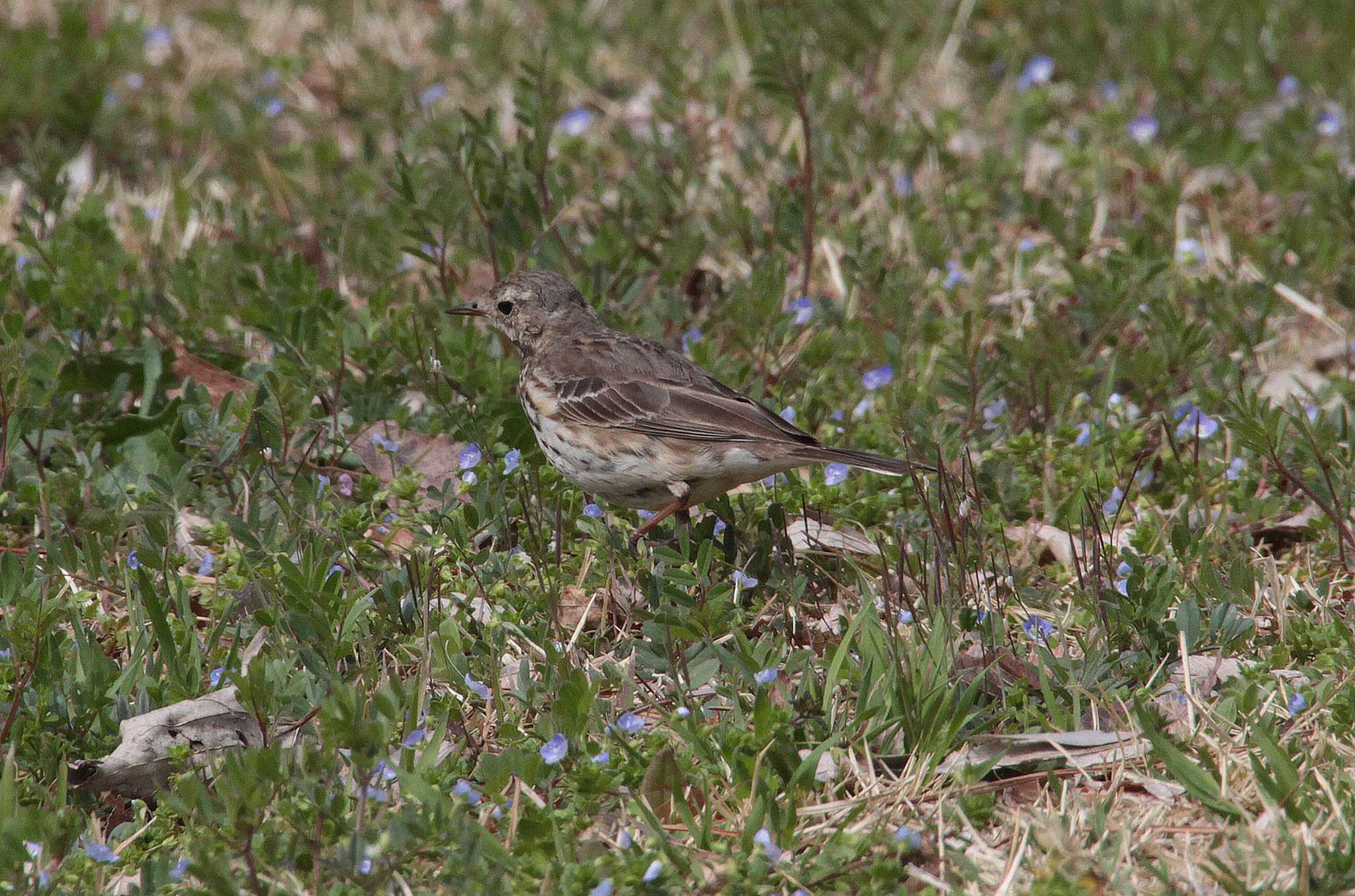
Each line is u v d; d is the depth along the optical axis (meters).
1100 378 13.59
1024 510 11.58
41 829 7.80
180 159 18.44
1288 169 16.64
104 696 8.93
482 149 15.78
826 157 16.78
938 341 14.05
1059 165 17.95
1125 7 21.27
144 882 7.53
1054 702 8.78
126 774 8.50
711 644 8.98
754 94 19.05
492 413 12.49
